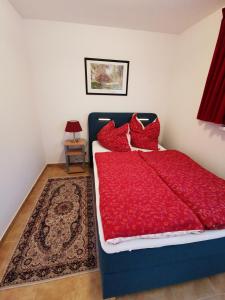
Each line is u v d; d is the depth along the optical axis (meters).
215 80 1.86
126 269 1.04
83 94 2.73
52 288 1.20
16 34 2.01
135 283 1.12
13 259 1.40
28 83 2.35
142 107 2.99
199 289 1.23
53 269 1.33
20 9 1.99
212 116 1.92
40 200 2.13
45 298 1.14
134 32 2.52
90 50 2.51
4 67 1.71
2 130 1.63
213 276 1.33
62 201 2.12
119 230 0.99
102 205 1.22
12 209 1.78
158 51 2.69
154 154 2.28
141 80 2.81
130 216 1.09
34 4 1.87
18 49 2.06
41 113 2.72
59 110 2.76
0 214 1.55
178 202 1.23
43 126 2.80
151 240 1.01
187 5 1.82
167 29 2.47
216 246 1.12
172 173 1.73
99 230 1.11
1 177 1.59
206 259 1.16
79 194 2.26
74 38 2.41
